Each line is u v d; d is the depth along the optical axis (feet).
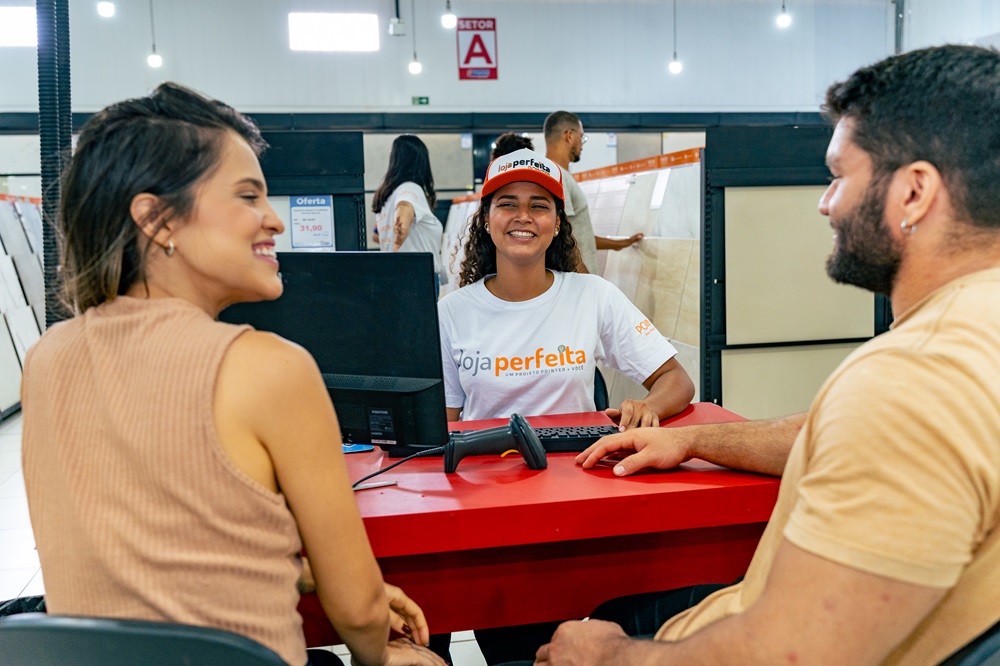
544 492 4.36
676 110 31.12
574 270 7.62
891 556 2.44
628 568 4.71
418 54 29.53
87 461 3.01
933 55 2.99
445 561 4.47
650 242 12.71
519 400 6.95
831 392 2.77
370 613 3.54
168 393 2.96
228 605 3.01
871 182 3.03
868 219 3.06
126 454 2.97
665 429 4.91
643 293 12.89
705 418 6.24
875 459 2.49
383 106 29.53
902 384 2.54
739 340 10.87
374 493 4.42
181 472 2.93
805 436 2.95
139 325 3.07
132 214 3.10
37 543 3.19
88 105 27.76
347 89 29.25
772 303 10.93
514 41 29.96
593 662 3.39
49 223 5.40
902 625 2.49
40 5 5.48
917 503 2.43
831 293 11.09
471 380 6.98
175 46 28.04
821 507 2.59
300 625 3.32
